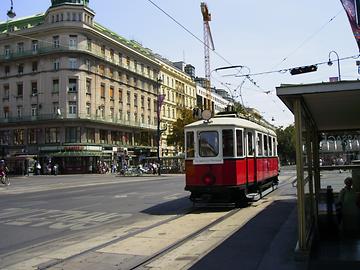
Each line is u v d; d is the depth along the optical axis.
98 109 69.75
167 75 95.50
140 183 34.41
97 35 69.88
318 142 12.37
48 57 66.81
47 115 66.19
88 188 29.05
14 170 65.38
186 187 14.93
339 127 12.07
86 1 70.38
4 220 13.44
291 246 8.20
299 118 7.29
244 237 9.21
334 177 25.03
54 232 11.09
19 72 69.94
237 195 15.33
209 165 14.66
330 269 6.50
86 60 67.25
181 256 7.79
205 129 14.86
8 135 70.06
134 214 14.41
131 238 9.66
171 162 62.38
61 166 66.06
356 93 6.96
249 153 15.98
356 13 11.18
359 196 9.27
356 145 13.78
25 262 7.69
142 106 83.88
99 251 8.32
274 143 21.25
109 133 72.50
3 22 78.12
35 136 67.69
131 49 79.81
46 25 67.06
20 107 69.50
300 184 7.31
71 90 65.94
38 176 58.62
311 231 8.54
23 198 21.88
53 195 23.41
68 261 7.60
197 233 10.05
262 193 17.86
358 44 11.29
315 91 6.87
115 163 71.12
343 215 9.17
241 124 15.32
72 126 65.62
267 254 7.61
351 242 8.30
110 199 20.19
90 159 66.81
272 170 20.09
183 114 72.12
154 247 8.60
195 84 112.38
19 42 70.25
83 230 11.31
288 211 13.20
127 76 78.81
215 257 7.48
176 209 15.45
